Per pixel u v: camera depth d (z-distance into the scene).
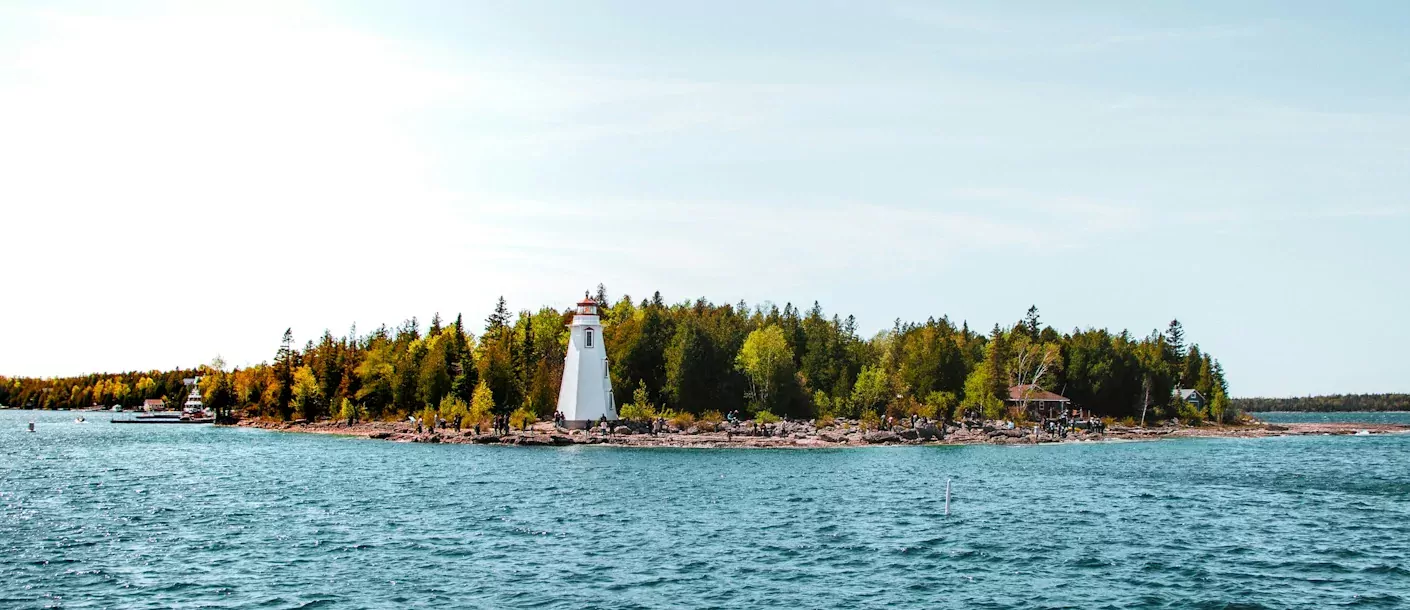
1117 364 189.62
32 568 44.91
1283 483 83.50
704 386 153.00
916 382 172.00
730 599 40.38
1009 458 109.19
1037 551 50.41
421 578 43.47
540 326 176.25
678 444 122.38
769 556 48.78
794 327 188.88
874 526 57.81
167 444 134.38
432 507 64.62
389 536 53.62
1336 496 74.00
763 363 152.38
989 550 50.56
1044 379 186.38
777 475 86.75
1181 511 65.00
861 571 45.59
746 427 137.25
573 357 135.00
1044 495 73.12
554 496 70.56
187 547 50.12
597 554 48.94
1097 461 106.44
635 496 70.75
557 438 122.81
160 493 72.38
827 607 39.28
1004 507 66.25
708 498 69.88
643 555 48.78
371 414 169.62
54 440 148.50
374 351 176.00
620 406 149.88
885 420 143.62
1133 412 190.00
